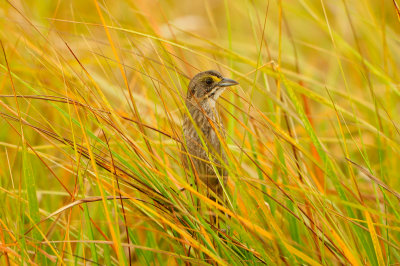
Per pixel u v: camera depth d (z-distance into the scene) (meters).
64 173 10.79
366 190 11.66
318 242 8.68
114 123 8.66
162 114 10.98
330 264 9.17
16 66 11.92
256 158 9.80
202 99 10.11
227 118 11.41
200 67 11.66
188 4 18.73
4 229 8.43
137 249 9.08
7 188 9.25
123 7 15.09
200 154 9.84
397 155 10.99
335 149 12.67
